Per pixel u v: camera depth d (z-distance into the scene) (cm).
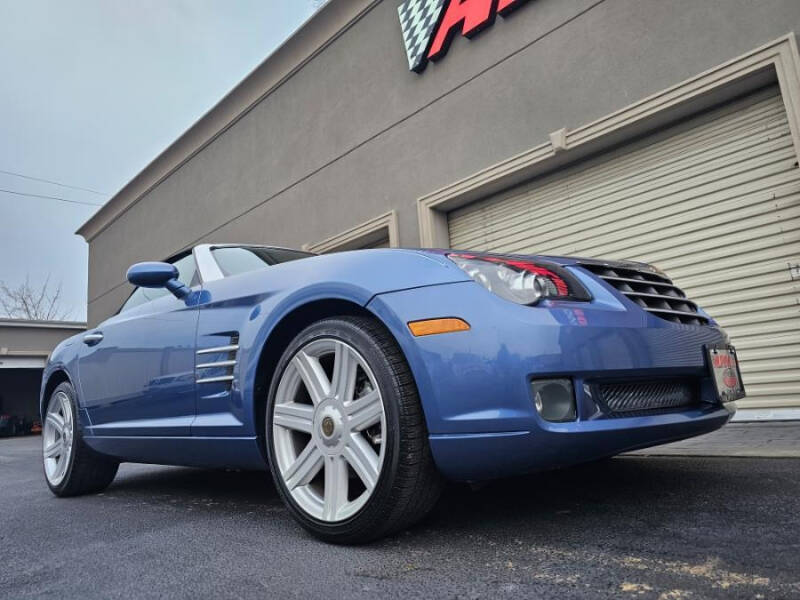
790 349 421
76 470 306
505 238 621
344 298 183
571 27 546
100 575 162
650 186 508
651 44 489
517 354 152
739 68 433
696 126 482
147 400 254
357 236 770
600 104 521
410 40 697
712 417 188
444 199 652
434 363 160
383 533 168
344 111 805
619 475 247
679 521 172
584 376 156
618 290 190
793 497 190
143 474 398
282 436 194
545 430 149
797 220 423
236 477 348
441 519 194
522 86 583
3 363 1834
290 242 893
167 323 252
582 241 554
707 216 471
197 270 265
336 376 180
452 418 156
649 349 171
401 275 175
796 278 421
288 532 196
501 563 148
